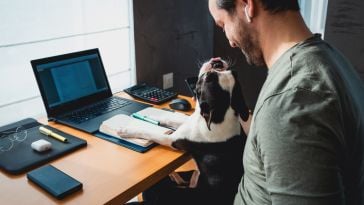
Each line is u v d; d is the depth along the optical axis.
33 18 1.47
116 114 1.43
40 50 1.53
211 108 1.11
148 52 1.96
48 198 0.90
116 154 1.13
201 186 1.16
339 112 0.62
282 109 0.63
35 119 1.41
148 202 1.23
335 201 0.60
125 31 1.87
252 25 0.77
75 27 1.64
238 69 2.58
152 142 1.20
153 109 1.46
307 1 2.41
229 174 1.13
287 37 0.73
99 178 0.99
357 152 0.69
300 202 0.60
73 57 1.47
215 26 2.46
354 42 1.77
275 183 0.63
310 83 0.63
